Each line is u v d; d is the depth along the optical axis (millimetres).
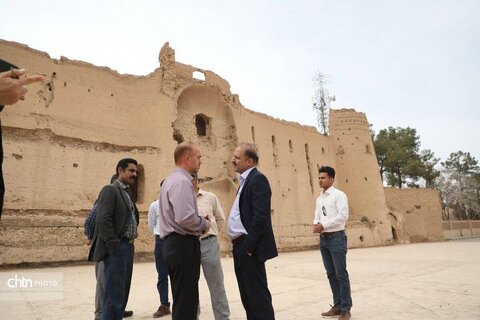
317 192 36688
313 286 9344
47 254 16656
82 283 10500
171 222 4238
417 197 45344
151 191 21547
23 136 17594
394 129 62344
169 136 23219
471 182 71312
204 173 26312
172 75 24516
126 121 21922
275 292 8469
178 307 4070
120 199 5324
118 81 22234
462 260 15016
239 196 4793
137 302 7844
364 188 39156
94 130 20438
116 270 4988
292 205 33062
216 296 5652
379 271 12070
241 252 4535
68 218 17906
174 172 4492
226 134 28672
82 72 20703
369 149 41281
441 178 72688
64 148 18984
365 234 36375
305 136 37688
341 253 6102
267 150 32156
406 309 6398
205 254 5762
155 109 23109
